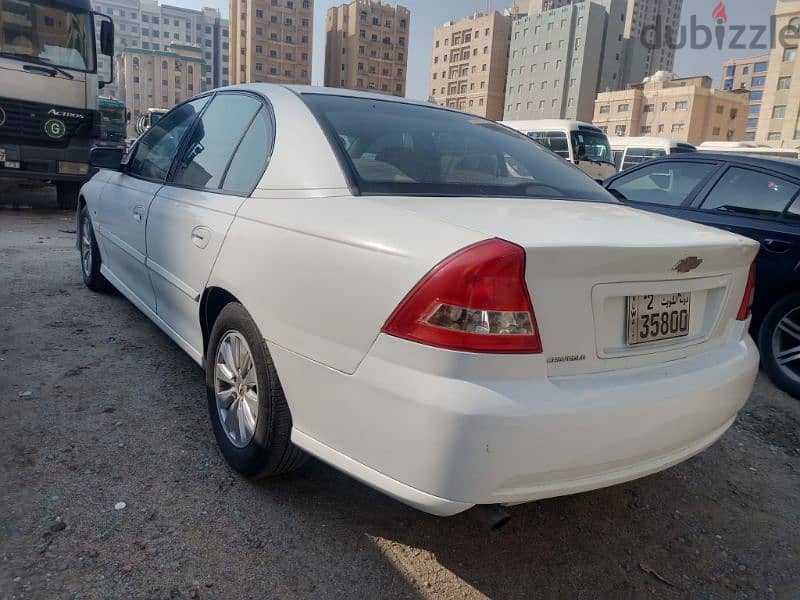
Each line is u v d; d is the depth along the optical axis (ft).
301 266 6.89
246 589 6.50
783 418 12.29
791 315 13.57
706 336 7.36
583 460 5.83
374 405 5.96
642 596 7.07
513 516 8.36
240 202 8.44
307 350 6.75
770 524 8.70
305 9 408.05
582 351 5.98
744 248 7.44
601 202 8.75
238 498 8.04
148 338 13.53
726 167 15.56
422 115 9.57
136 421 9.78
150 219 11.18
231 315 8.26
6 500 7.54
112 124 67.87
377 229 6.36
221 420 8.81
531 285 5.61
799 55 206.18
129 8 542.57
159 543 7.05
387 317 5.88
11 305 15.23
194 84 453.17
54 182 33.14
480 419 5.34
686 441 6.79
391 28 415.23
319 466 9.00
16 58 28.27
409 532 7.71
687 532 8.37
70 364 11.80
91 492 7.88
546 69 350.02
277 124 8.63
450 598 6.70
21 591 6.16
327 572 6.88
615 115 303.07
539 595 6.90
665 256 6.35
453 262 5.56
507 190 8.18
